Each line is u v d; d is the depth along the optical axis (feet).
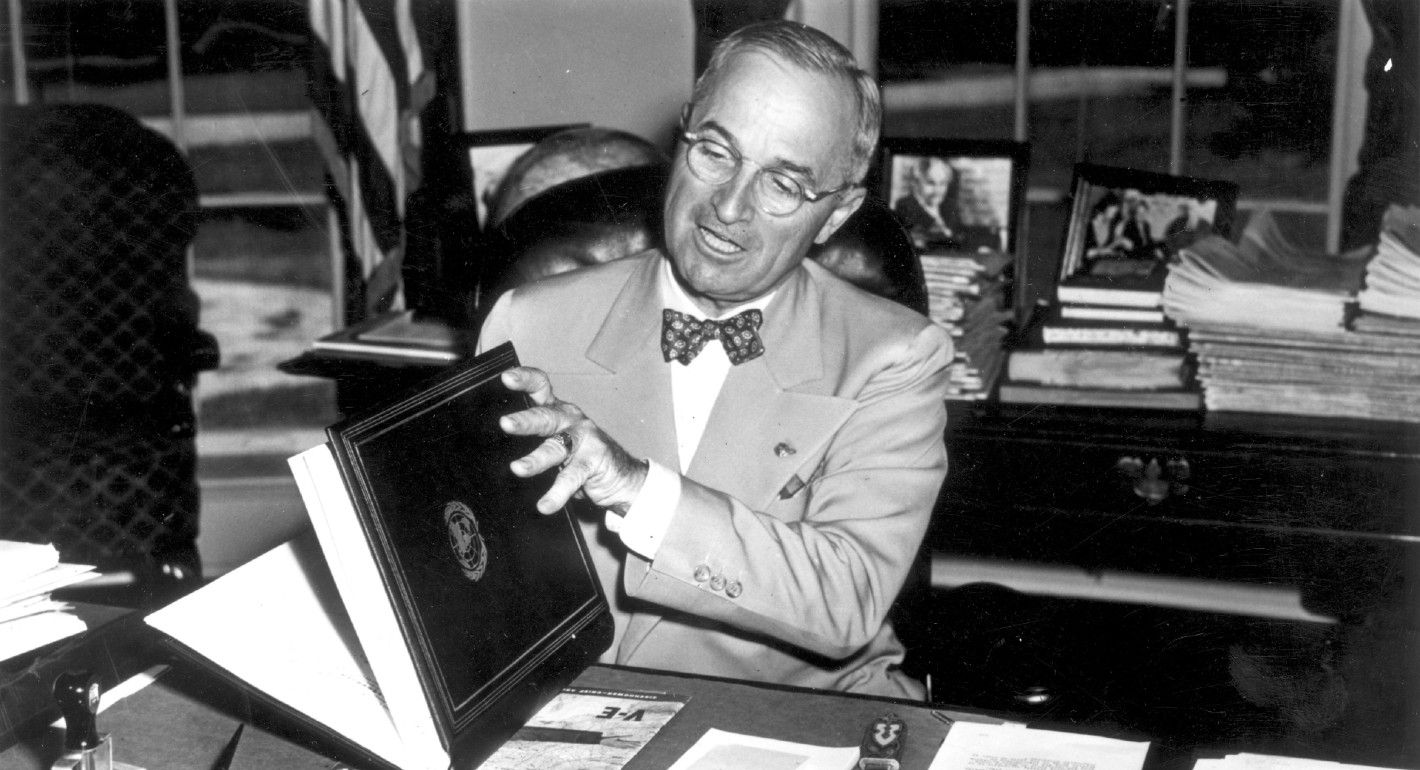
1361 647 7.47
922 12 9.59
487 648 3.26
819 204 4.52
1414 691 7.23
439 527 3.22
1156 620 8.98
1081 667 5.52
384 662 3.00
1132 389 7.96
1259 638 8.16
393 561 3.00
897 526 4.66
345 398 8.18
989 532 7.91
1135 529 7.64
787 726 3.57
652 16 10.28
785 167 4.35
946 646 5.53
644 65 10.37
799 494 4.88
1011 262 8.75
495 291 6.17
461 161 9.36
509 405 3.75
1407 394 7.48
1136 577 9.67
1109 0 9.27
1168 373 7.92
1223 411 7.82
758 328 4.92
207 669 3.12
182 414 10.12
